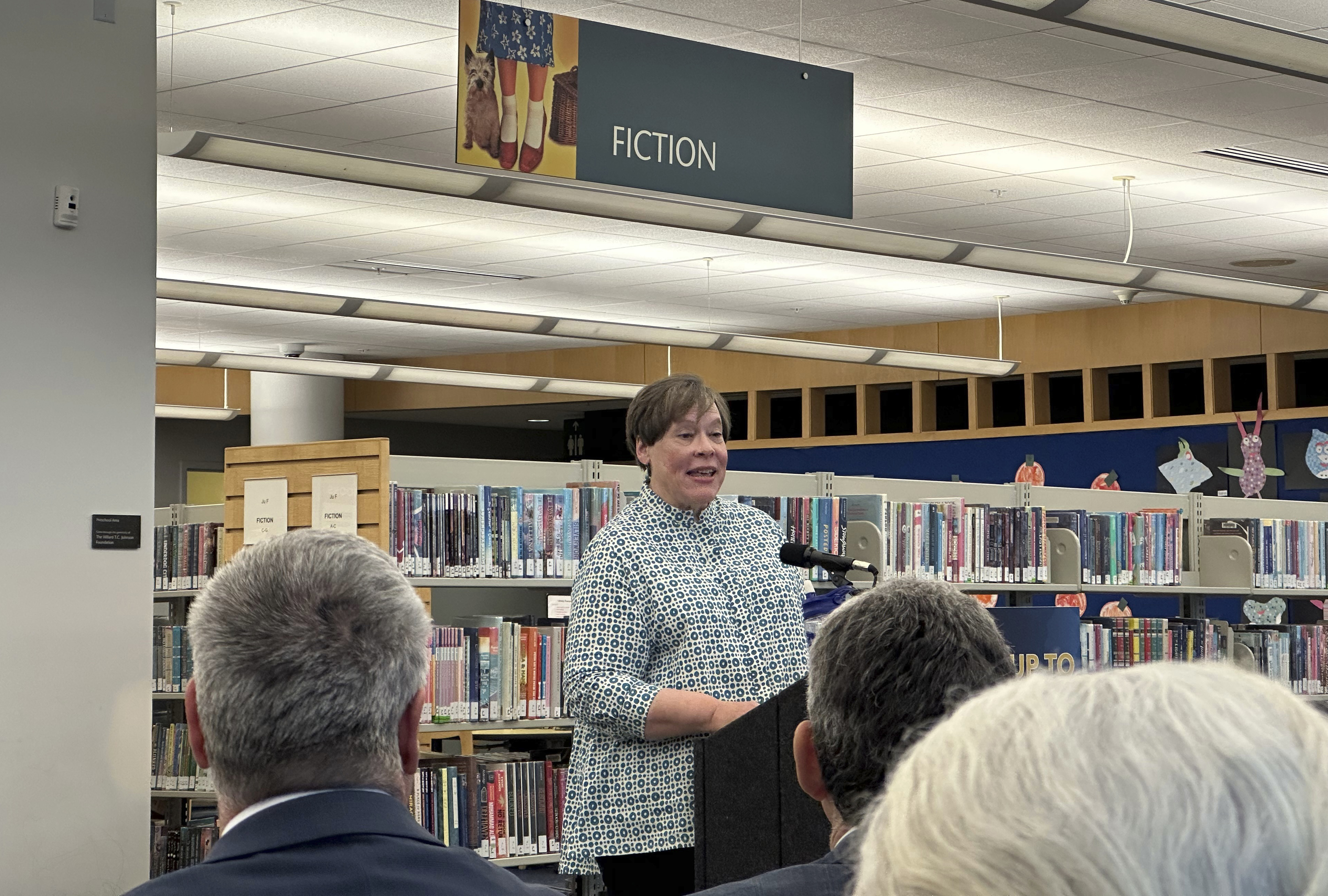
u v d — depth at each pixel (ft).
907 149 28.19
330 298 32.12
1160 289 27.04
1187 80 23.82
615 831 8.11
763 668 8.38
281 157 17.58
